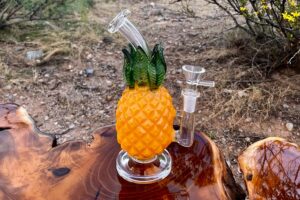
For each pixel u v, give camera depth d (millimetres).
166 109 289
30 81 698
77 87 693
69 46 789
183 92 334
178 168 329
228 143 575
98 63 753
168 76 704
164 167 325
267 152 339
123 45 811
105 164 333
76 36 821
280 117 614
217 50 753
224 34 795
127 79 287
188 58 754
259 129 594
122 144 300
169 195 305
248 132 590
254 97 631
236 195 328
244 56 729
